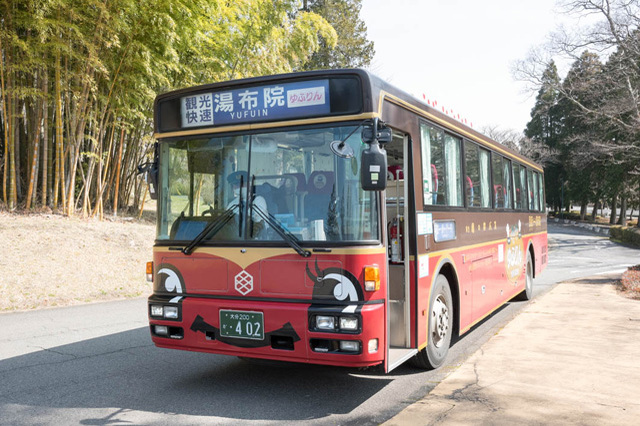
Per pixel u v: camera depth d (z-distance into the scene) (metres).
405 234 5.57
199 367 6.24
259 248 4.82
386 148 6.21
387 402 4.99
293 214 4.79
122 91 16.47
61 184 16.83
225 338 4.88
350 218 4.62
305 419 4.54
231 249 4.94
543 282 16.53
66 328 8.34
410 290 5.54
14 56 14.72
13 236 13.92
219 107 5.20
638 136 36.16
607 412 4.28
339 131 4.76
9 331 8.08
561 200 65.38
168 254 5.27
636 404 4.46
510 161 10.29
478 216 7.92
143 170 5.61
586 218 67.25
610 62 31.14
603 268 21.64
